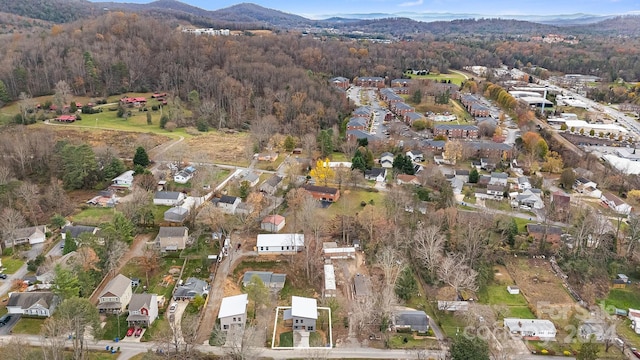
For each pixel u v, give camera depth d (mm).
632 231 120375
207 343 86750
